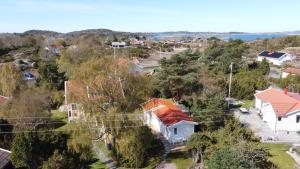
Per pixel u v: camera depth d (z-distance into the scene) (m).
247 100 52.88
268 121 40.84
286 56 88.31
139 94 30.67
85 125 28.83
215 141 29.12
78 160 27.78
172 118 37.00
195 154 30.05
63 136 28.38
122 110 29.84
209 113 36.31
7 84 50.00
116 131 29.11
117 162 31.12
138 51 105.25
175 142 36.06
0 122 34.25
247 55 98.25
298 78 58.06
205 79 49.88
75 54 87.75
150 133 31.56
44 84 58.66
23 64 90.12
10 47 134.62
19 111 37.56
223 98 38.38
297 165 28.11
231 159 22.53
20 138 25.70
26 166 25.92
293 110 38.06
